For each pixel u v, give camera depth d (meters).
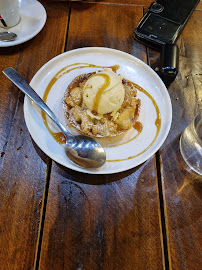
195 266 0.22
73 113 0.28
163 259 0.22
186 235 0.23
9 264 0.21
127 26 0.38
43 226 0.23
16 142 0.27
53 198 0.24
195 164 0.27
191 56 0.36
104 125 0.27
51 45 0.35
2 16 0.33
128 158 0.27
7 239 0.22
